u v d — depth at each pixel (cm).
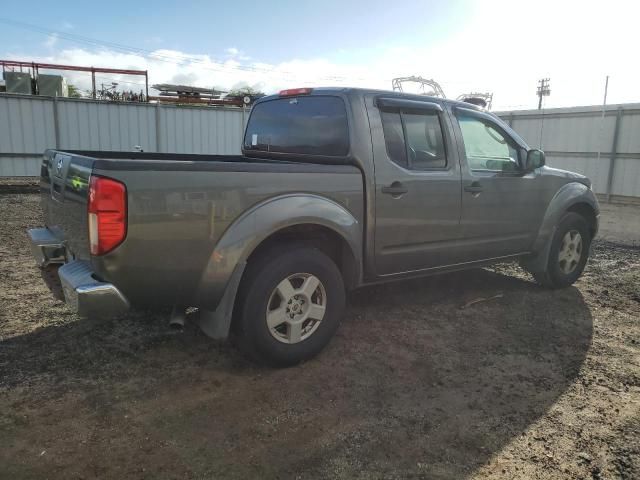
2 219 933
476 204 460
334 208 365
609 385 351
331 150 400
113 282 292
